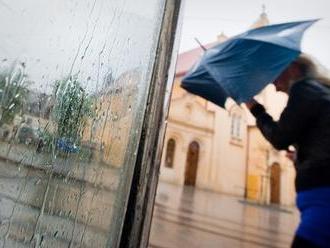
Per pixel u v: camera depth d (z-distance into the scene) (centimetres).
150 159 68
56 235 58
